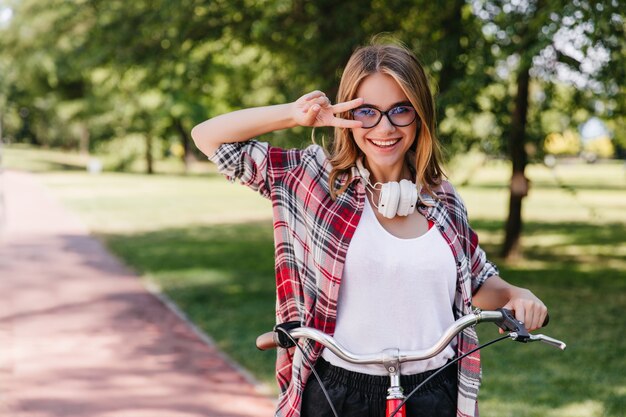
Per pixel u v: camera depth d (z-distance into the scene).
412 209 2.16
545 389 5.67
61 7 12.76
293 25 10.32
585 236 16.50
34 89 39.50
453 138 9.84
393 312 2.15
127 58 11.58
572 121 10.36
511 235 12.59
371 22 10.18
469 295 2.22
